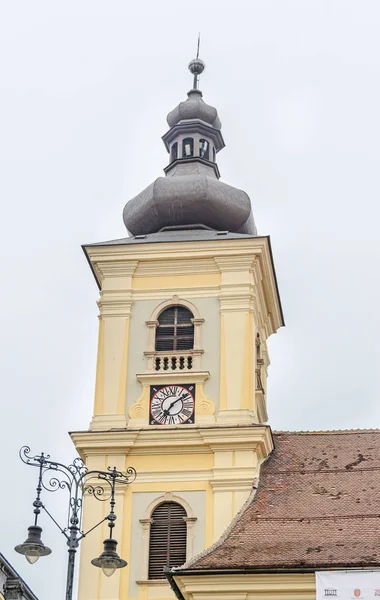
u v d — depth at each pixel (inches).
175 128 2206.0
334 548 1592.0
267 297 2057.1
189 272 1962.4
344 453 1882.4
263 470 1846.7
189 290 1950.1
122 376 1904.5
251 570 1547.7
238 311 1921.8
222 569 1557.6
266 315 2107.5
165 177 2101.4
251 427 1811.0
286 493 1774.1
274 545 1622.8
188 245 1955.0
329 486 1781.5
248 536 1656.0
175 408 1867.6
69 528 1294.3
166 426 1851.6
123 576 1756.9
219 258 1948.8
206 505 1790.1
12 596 1806.1
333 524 1665.8
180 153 2201.0
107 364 1914.4
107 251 1973.4
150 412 1872.5
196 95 2271.2
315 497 1753.2
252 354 1892.2
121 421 1868.8
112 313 1951.3
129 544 1781.5
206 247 1952.5
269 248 1963.6
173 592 1722.4
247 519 1710.1
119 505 1804.9
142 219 2096.5
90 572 1764.3
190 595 1571.1
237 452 1812.3
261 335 2059.5
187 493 1802.4
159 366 1910.7
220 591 1561.3
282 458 1882.4
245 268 1942.7
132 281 1971.0
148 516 1795.0
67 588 1258.0
